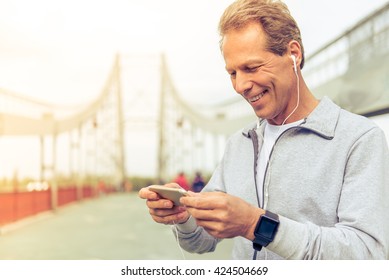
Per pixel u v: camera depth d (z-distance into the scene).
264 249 0.80
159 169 15.84
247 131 0.85
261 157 0.80
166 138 15.93
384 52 2.31
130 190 15.38
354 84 2.52
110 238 5.01
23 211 6.71
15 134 7.01
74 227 6.02
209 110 9.64
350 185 0.65
